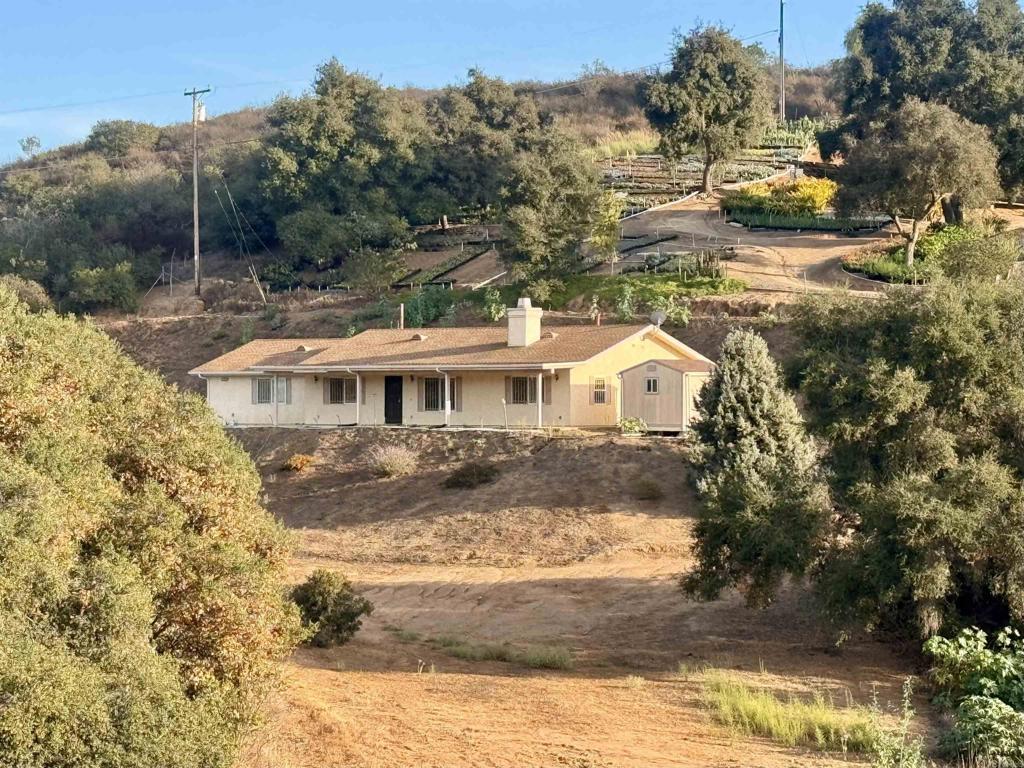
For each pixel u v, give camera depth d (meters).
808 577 24.06
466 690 19.42
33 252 90.75
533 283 63.25
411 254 85.00
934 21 84.19
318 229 85.44
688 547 33.53
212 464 16.77
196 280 82.75
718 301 58.44
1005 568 20.83
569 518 36.34
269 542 17.95
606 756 15.09
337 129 91.44
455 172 92.69
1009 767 15.05
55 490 13.02
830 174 90.25
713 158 87.50
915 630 21.95
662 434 43.34
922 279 55.19
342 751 15.02
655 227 77.81
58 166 129.12
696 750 15.61
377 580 32.41
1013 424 22.95
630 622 26.84
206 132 142.75
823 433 23.95
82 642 12.43
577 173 65.69
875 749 14.90
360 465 43.41
